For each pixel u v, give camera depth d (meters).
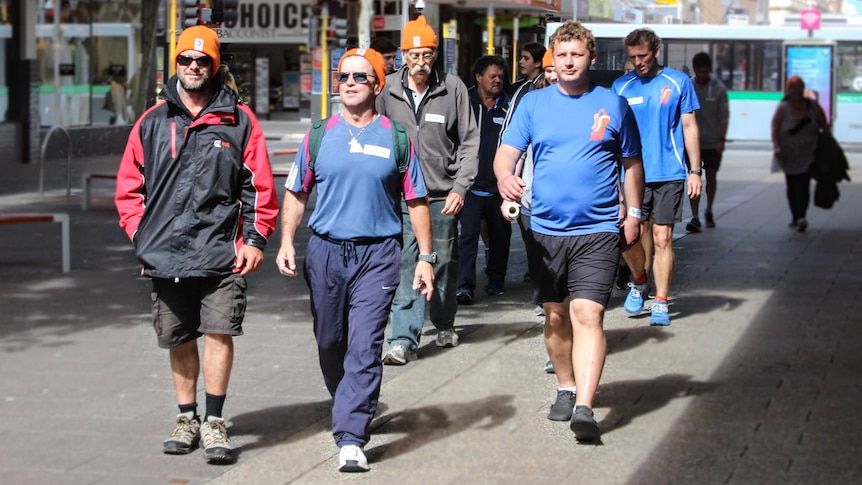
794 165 17.44
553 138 7.12
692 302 11.55
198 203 6.46
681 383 8.34
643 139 10.44
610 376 8.55
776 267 13.84
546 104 7.19
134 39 34.75
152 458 6.66
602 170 7.10
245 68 52.62
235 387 8.24
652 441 6.96
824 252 15.16
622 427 7.25
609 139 7.10
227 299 6.56
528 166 8.31
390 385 8.30
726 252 15.13
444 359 9.09
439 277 9.34
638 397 7.96
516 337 9.90
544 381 8.41
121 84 34.41
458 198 8.91
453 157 9.27
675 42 41.81
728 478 6.29
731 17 63.94
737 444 6.89
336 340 6.92
